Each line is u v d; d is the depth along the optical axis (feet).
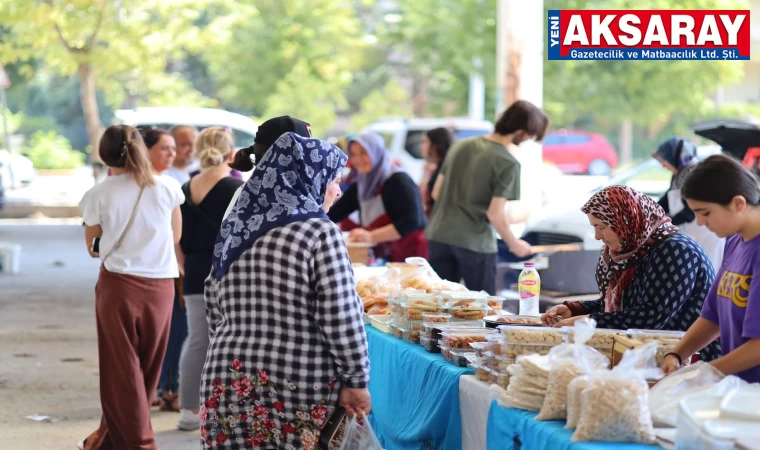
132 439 24.66
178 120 80.33
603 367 14.71
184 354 29.86
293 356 15.57
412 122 99.04
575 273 33.94
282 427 15.74
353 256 35.04
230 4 119.96
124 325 24.49
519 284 24.77
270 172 15.92
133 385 24.56
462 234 32.24
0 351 42.93
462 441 17.95
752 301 14.85
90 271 71.05
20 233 97.19
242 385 15.66
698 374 14.42
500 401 15.81
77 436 29.53
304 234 15.58
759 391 13.42
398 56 171.12
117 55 111.75
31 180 114.11
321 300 15.49
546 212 52.47
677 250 18.70
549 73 122.42
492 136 32.32
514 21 64.08
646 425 13.37
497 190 31.58
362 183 36.55
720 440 11.68
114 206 24.31
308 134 17.38
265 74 141.08
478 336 19.25
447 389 18.31
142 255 24.59
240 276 15.78
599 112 128.36
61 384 36.70
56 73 186.29
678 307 18.62
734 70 120.26
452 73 134.31
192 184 28.71
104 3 110.22
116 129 24.73
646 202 19.17
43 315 52.65
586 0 110.73
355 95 177.88
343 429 15.64
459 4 125.70
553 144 132.26
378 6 171.12
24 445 28.40
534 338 16.43
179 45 116.57
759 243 15.21
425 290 25.95
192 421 30.25
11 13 106.42
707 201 15.07
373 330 24.62
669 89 122.21
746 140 40.32
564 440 13.50
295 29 138.41
